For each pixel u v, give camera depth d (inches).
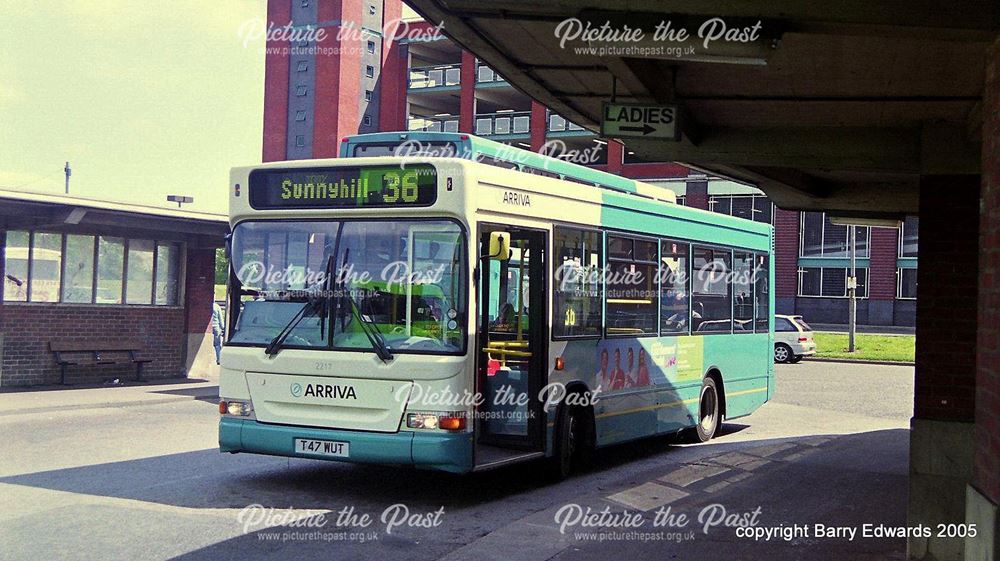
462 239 369.1
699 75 338.3
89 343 807.1
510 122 2268.7
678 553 305.9
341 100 2556.6
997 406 192.4
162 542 307.0
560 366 423.8
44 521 329.1
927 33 227.0
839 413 784.3
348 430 372.5
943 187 323.3
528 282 417.1
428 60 2669.8
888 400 897.5
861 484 427.8
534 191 410.0
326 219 386.9
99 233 816.3
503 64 345.1
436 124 2428.6
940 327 319.3
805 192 575.8
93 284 813.9
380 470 448.5
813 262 2137.1
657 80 340.5
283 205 392.5
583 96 399.5
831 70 315.9
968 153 322.3
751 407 645.3
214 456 469.4
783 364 1371.8
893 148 399.9
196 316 891.4
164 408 669.9
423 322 370.6
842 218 695.1
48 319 779.4
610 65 306.0
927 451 315.3
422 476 438.3
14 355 756.0
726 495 400.8
